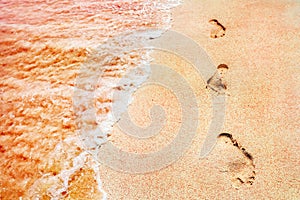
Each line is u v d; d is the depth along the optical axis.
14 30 4.01
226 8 3.85
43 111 2.97
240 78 2.79
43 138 2.73
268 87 2.66
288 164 2.10
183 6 4.14
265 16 3.52
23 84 3.26
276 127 2.34
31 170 2.50
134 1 4.54
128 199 2.12
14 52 3.65
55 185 2.36
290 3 3.67
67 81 3.26
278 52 2.98
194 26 3.65
